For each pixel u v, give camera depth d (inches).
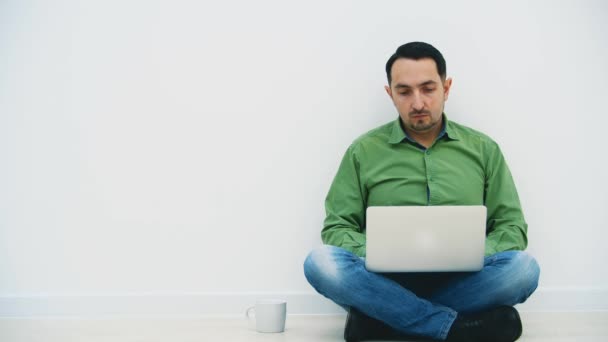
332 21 111.0
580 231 111.0
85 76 110.4
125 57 110.7
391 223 81.1
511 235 93.4
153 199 110.1
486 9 111.0
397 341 86.7
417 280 89.5
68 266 109.3
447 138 99.6
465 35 111.0
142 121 110.5
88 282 109.4
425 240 81.1
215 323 101.6
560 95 111.2
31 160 109.7
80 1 110.7
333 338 88.7
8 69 109.9
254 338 88.7
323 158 110.8
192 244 110.1
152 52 110.7
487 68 111.0
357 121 110.8
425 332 82.8
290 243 110.5
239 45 111.0
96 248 109.6
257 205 110.7
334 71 110.9
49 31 110.3
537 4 111.0
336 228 97.4
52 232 109.5
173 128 110.7
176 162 110.3
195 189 110.3
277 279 110.3
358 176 101.0
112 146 110.3
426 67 93.4
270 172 110.7
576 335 89.3
